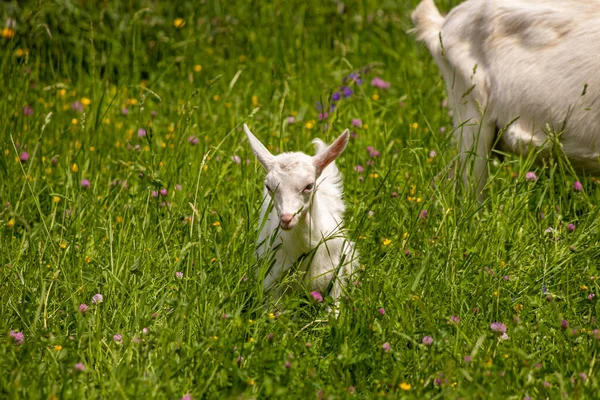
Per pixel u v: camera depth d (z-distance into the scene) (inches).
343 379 276.5
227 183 436.5
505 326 300.2
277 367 272.4
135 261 345.7
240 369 278.8
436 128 497.4
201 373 281.1
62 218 384.5
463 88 430.0
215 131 478.6
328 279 350.6
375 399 260.8
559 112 397.7
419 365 282.4
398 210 392.5
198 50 640.4
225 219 397.7
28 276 339.9
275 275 346.6
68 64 620.4
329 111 481.4
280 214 320.8
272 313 316.5
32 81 583.5
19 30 588.1
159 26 654.5
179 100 545.0
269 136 481.7
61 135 474.3
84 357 295.4
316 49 637.3
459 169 401.1
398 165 409.4
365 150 469.7
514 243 365.1
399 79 588.7
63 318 327.3
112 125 516.1
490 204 413.1
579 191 397.4
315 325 323.6
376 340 300.5
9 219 394.9
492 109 418.6
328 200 375.2
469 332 307.6
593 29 396.2
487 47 421.1
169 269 345.7
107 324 319.0
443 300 328.8
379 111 537.0
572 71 394.6
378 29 658.8
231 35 654.5
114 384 265.9
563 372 278.5
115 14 650.2
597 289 329.4
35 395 261.1
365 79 581.3
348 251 358.6
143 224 366.3
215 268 348.8
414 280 317.4
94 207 389.1
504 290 335.6
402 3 691.4
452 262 343.0
